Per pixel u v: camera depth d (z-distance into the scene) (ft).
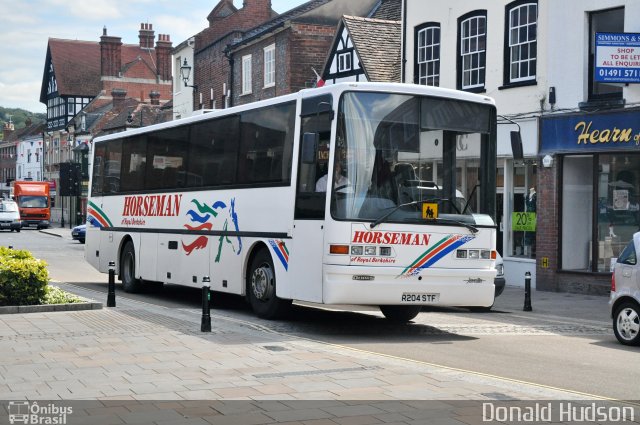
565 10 67.67
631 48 60.44
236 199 50.49
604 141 64.18
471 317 52.85
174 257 58.65
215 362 31.94
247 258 49.14
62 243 155.84
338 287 40.57
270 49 119.03
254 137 49.26
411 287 41.60
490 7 74.84
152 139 63.62
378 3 118.83
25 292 48.44
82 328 40.98
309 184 43.04
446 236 42.45
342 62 99.04
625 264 40.65
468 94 43.80
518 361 35.01
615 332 40.98
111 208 70.08
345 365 31.53
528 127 70.85
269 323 46.37
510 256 74.28
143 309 49.93
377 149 41.68
